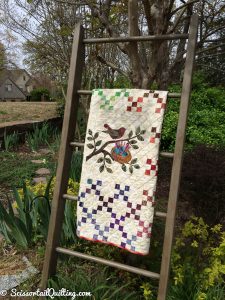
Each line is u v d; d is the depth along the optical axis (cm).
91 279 241
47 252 233
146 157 205
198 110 750
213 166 324
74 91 231
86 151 223
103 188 217
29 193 303
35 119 919
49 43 596
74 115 235
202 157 356
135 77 259
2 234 298
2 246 293
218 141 627
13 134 687
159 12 250
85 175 223
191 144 629
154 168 203
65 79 680
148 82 256
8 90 4444
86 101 579
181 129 200
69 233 276
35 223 296
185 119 199
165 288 200
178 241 250
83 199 224
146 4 232
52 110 1193
